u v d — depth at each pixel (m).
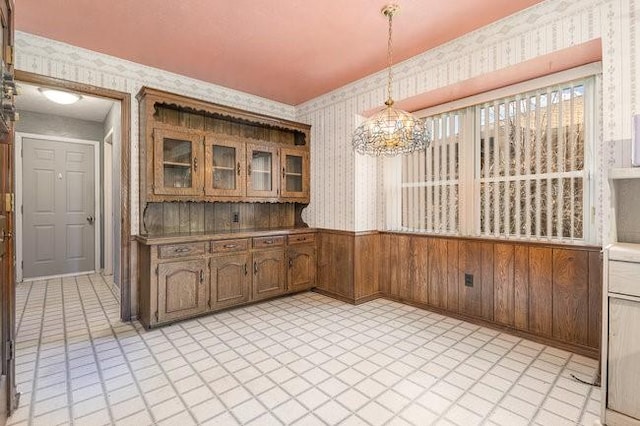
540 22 2.19
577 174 2.39
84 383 1.94
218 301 3.13
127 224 3.03
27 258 4.49
